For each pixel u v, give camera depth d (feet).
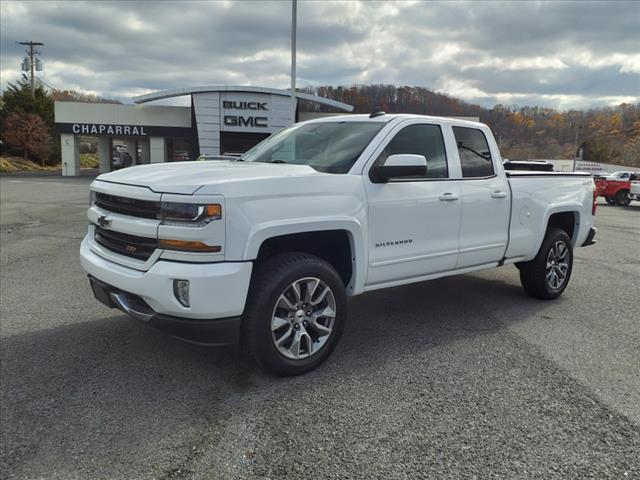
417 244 14.16
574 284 21.89
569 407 10.74
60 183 92.63
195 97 112.78
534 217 17.65
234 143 116.78
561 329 15.72
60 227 36.04
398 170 12.63
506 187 16.62
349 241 12.73
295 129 16.51
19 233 33.04
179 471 8.42
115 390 11.25
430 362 13.00
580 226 20.06
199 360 12.90
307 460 8.75
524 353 13.69
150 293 10.59
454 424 9.99
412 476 8.35
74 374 12.03
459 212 15.12
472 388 11.55
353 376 12.09
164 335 14.65
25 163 159.74
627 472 8.54
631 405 10.87
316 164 13.67
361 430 9.72
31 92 174.91
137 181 11.35
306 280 11.78
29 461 8.66
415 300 18.84
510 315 17.11
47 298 18.25
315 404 10.71
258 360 11.37
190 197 10.24
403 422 10.03
